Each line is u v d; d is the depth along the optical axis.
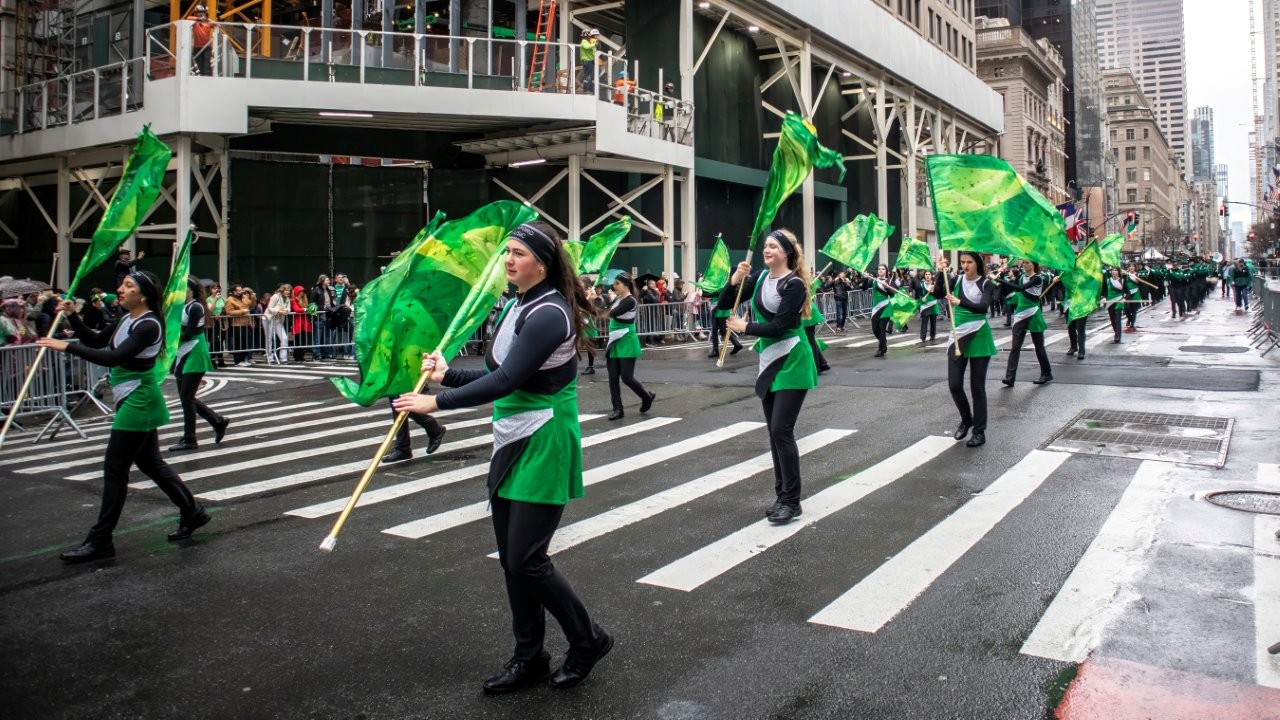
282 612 4.89
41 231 27.33
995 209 9.30
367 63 21.19
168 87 20.02
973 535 5.98
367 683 4.00
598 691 3.88
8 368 12.08
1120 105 150.62
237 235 23.80
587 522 6.52
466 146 25.28
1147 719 3.53
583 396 13.33
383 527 6.55
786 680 3.93
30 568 5.71
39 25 26.75
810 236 37.00
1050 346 19.50
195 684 4.02
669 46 29.44
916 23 50.50
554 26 28.62
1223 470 7.61
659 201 30.22
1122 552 5.55
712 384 14.50
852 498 7.04
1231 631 4.33
